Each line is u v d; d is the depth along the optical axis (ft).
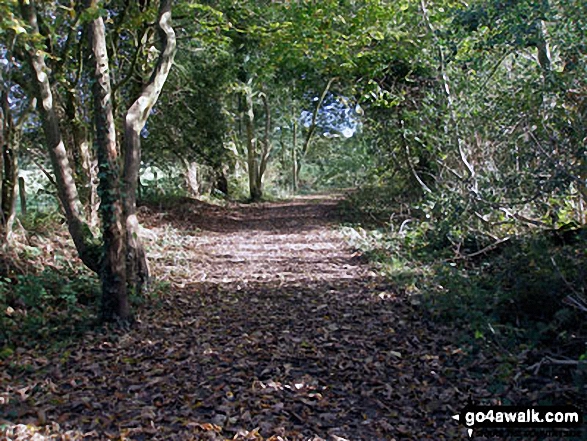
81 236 23.63
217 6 42.14
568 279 19.11
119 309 22.17
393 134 48.93
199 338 20.77
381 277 29.99
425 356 17.93
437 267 27.73
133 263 26.63
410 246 36.06
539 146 20.79
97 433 13.52
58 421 14.19
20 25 20.12
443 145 32.65
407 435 13.28
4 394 15.58
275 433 13.33
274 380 16.44
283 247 45.06
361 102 55.11
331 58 45.50
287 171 124.06
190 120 65.82
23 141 38.99
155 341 20.40
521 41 24.88
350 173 71.61
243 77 81.61
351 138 72.33
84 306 24.80
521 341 18.28
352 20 39.37
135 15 34.37
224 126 70.64
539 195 21.81
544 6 24.12
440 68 33.65
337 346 19.31
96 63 21.80
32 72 22.56
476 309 20.90
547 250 20.74
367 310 23.73
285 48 41.57
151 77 27.68
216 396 15.46
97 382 16.84
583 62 22.03
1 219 29.04
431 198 34.91
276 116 103.71
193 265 36.73
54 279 26.05
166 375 17.20
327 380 16.53
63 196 23.59
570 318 17.85
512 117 24.71
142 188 67.05
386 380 16.38
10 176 29.58
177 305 26.03
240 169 106.01
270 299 26.86
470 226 30.14
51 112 23.15
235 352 19.02
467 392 15.35
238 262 38.34
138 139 27.17
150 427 13.75
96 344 20.11
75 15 25.12
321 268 34.58
